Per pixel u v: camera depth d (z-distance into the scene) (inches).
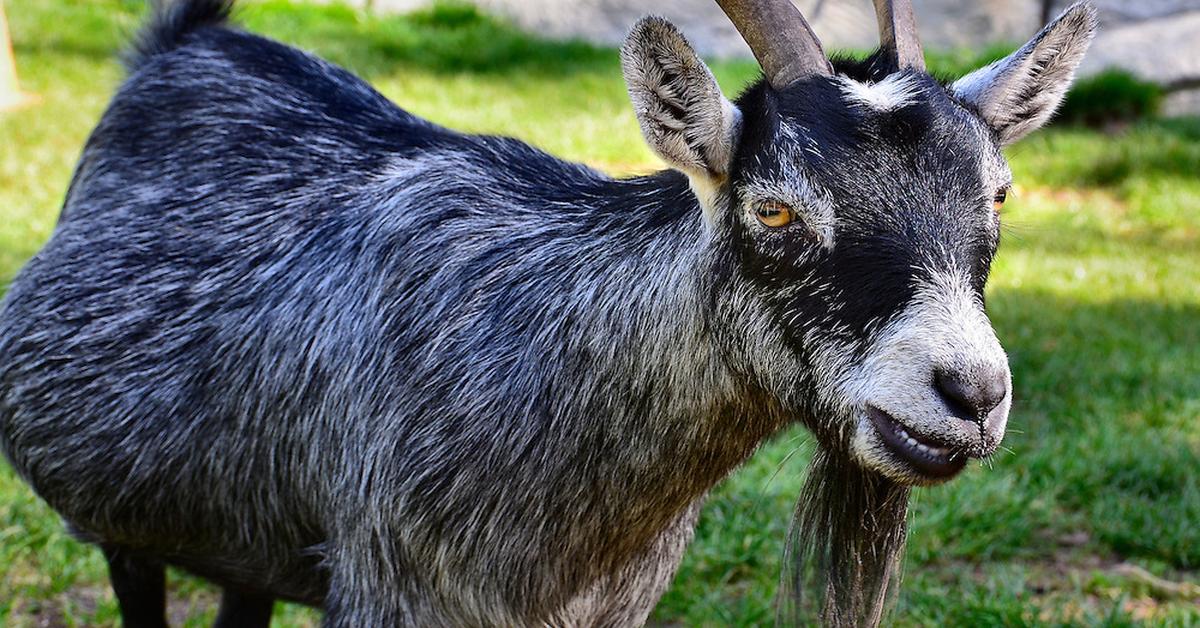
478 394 182.2
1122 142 715.4
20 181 505.4
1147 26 868.0
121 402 207.8
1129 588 287.9
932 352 148.0
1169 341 448.8
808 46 164.6
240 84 221.8
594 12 900.6
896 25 172.1
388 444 186.2
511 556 184.1
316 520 199.9
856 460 157.3
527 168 200.4
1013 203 629.3
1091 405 381.1
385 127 214.5
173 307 206.4
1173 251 573.0
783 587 198.4
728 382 170.4
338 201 204.1
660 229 175.6
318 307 195.6
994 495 319.9
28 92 625.0
